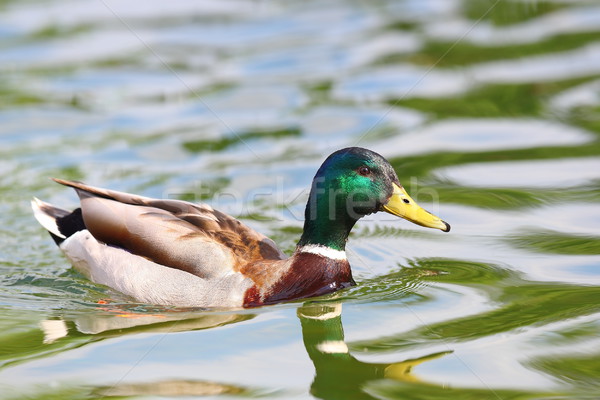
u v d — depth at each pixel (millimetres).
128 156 15750
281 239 12914
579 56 20000
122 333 10039
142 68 20047
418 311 10414
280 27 22547
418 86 18719
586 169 14781
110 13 23703
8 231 13406
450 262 11898
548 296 10562
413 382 8625
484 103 17875
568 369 8750
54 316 10602
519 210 13383
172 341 9773
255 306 10820
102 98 18438
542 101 17812
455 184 14469
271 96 18375
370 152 11039
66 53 20875
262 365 9125
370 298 10969
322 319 10359
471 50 20578
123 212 11438
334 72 19578
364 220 13906
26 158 15703
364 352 9375
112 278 11328
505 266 11578
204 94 18578
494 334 9625
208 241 11039
